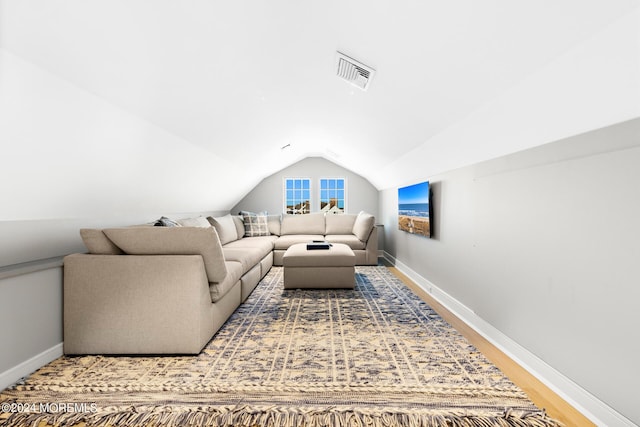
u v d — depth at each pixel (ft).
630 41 3.75
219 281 7.81
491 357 7.04
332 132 14.70
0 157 5.06
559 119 5.46
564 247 5.64
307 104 11.15
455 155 9.50
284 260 12.85
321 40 6.81
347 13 5.70
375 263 18.26
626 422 4.51
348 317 9.57
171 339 7.13
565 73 4.72
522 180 6.81
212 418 5.04
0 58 4.10
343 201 24.39
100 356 7.14
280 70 8.11
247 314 9.86
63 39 4.43
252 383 5.99
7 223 6.18
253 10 5.53
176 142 9.49
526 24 4.39
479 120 7.19
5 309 6.04
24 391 5.79
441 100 7.41
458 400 5.46
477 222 8.71
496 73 5.61
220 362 6.82
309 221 21.04
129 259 7.16
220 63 6.84
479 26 4.81
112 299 7.15
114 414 5.14
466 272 9.32
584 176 5.21
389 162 15.30
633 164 4.40
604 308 4.85
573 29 4.09
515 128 6.52
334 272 12.85
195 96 7.68
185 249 7.32
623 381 4.57
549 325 6.01
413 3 4.93
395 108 9.06
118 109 6.45
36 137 5.33
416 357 6.99
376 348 7.44
